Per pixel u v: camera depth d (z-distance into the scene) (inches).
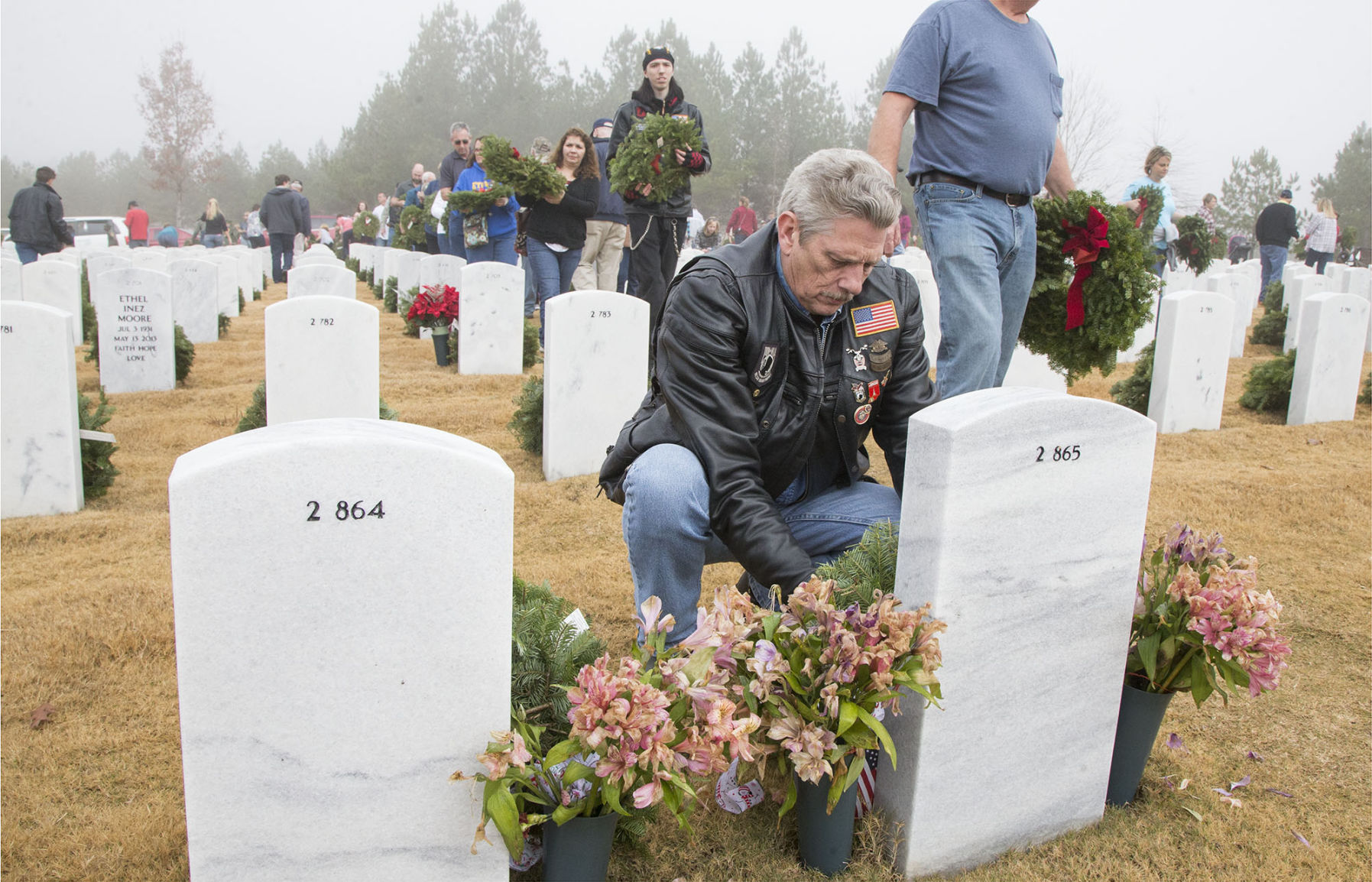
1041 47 146.5
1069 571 84.7
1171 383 254.5
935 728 81.0
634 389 220.1
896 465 109.3
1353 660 126.4
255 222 1105.4
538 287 350.9
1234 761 103.8
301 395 210.2
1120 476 85.6
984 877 85.4
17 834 88.9
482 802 72.7
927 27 140.8
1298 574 153.6
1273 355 422.9
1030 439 79.3
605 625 133.3
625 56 2989.7
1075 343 179.8
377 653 67.9
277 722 67.2
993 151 140.9
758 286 95.6
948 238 144.9
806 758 72.5
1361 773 101.1
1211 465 220.4
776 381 98.0
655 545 97.1
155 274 298.7
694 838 87.3
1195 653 91.3
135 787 97.0
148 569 154.3
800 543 107.0
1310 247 687.1
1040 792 89.6
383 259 675.4
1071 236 169.5
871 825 85.1
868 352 100.5
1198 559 95.5
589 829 73.8
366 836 71.2
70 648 124.7
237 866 69.1
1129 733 95.3
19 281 385.4
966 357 146.9
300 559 64.9
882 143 143.1
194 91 2810.0
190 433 249.6
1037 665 85.4
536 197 339.0
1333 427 262.1
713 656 75.0
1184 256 476.7
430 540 67.1
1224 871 86.2
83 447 192.9
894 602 77.5
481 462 67.2
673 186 301.3
